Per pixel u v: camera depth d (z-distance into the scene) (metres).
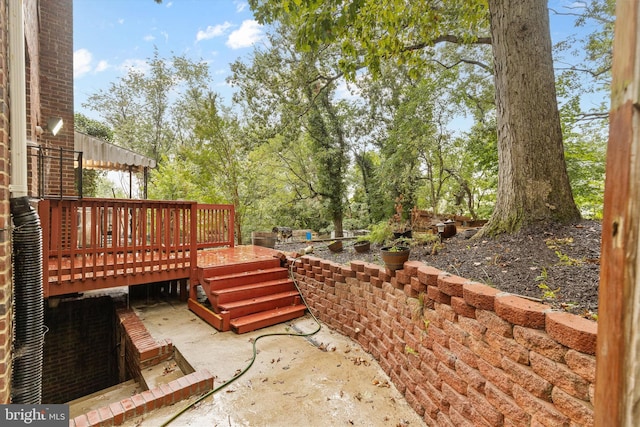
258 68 9.77
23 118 2.08
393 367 2.84
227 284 4.53
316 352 3.45
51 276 3.67
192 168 9.91
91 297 4.74
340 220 14.80
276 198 13.84
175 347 3.39
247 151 10.34
